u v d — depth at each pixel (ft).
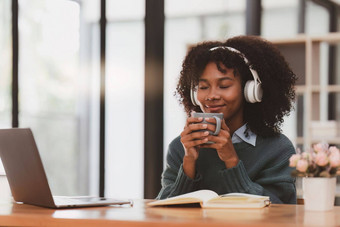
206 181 6.35
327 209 4.98
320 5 18.99
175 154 6.69
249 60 6.25
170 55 13.32
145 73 11.87
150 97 11.83
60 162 12.94
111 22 12.78
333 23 19.74
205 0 13.98
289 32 16.76
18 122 11.70
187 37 13.64
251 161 6.26
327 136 14.33
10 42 11.70
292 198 6.16
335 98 19.26
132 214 4.66
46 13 12.46
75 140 12.82
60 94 12.69
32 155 5.12
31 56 12.25
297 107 16.60
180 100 7.02
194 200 5.14
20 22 11.99
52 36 12.55
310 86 13.85
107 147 12.53
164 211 4.88
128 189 12.55
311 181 4.99
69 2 12.64
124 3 12.67
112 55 12.69
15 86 11.64
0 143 5.69
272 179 6.08
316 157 5.03
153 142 11.84
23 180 5.45
